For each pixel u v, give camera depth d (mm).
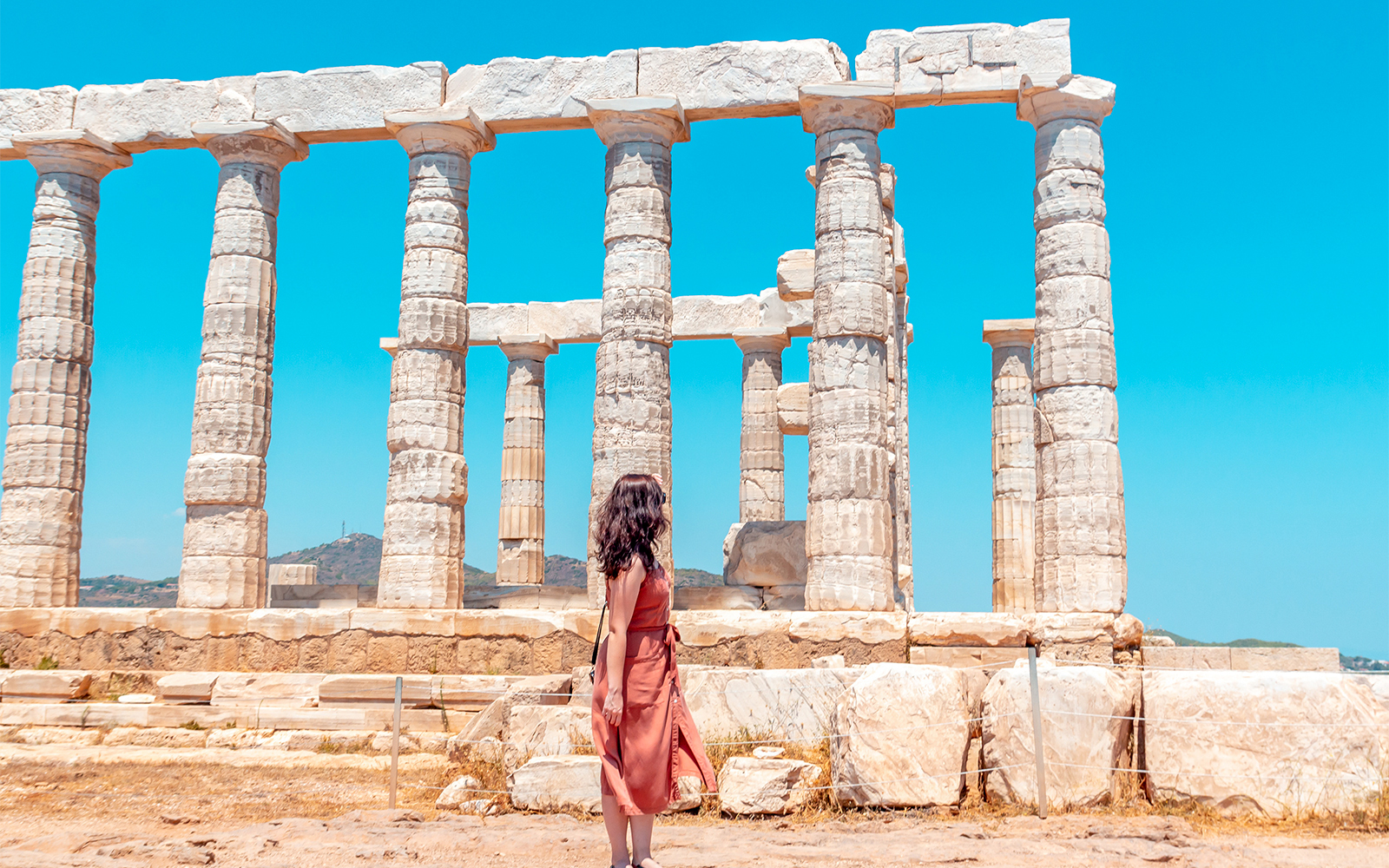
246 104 19266
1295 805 8297
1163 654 16812
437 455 18219
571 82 18547
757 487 27797
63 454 19578
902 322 24891
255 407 18875
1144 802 8734
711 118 18516
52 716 15375
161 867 7098
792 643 15992
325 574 91375
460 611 17109
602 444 17719
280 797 10766
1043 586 16828
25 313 19844
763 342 28203
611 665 6141
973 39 17562
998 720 9000
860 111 17672
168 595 71875
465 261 19000
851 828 8195
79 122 19859
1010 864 6980
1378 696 8867
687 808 9188
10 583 18875
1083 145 17422
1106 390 16938
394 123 18594
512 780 9578
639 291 17891
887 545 16969
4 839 8117
